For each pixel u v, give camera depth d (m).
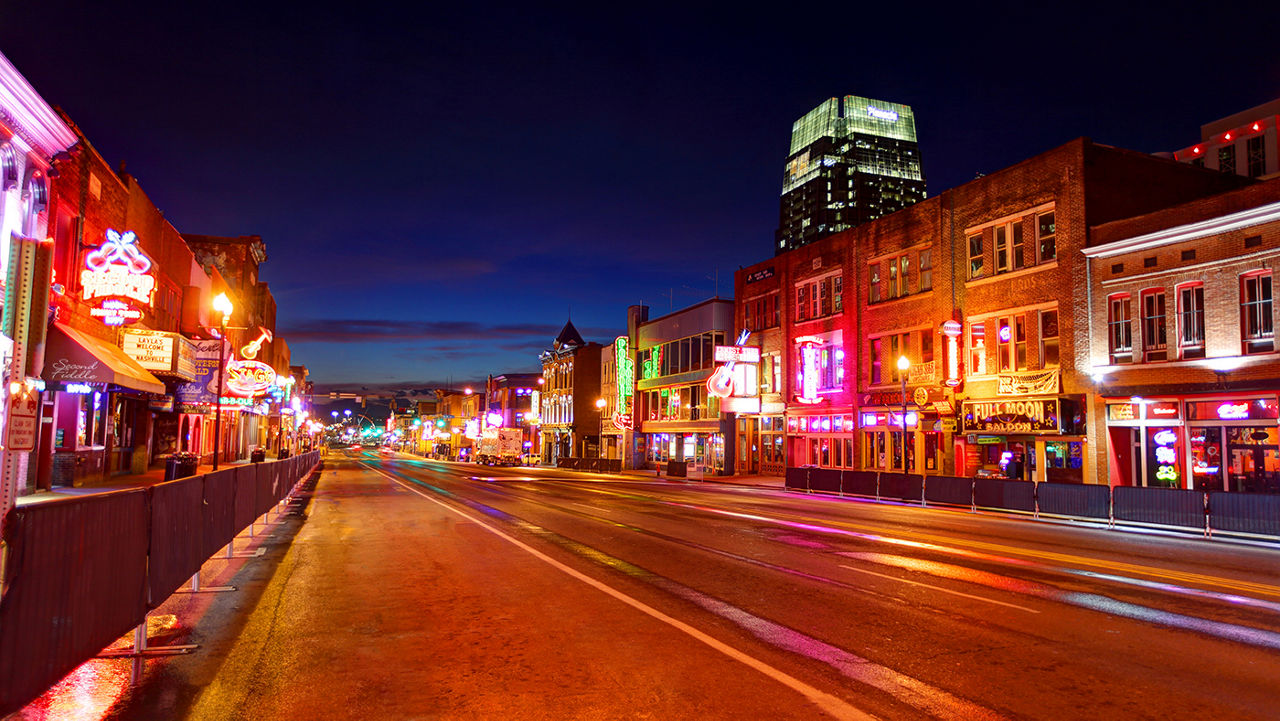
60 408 22.25
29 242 8.02
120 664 6.64
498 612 8.66
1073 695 5.94
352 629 7.89
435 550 13.59
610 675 6.34
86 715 5.38
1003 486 22.25
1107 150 27.03
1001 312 29.45
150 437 33.09
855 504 25.42
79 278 20.44
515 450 73.06
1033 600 9.48
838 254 39.19
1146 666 6.72
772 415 44.09
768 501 26.42
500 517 19.59
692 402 52.50
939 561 12.55
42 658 4.95
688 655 6.93
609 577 10.88
